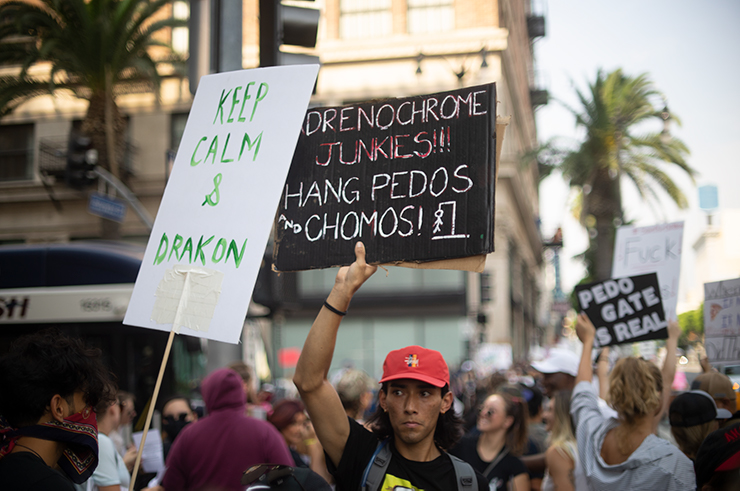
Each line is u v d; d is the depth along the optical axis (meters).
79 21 16.58
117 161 20.97
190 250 2.85
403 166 2.84
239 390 4.07
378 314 28.88
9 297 8.41
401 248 2.75
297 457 4.87
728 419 3.71
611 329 4.84
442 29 27.36
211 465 3.84
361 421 4.97
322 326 2.56
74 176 11.20
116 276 8.46
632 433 3.25
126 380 8.19
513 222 31.84
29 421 2.12
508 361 22.45
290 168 3.00
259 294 7.11
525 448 4.89
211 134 3.02
